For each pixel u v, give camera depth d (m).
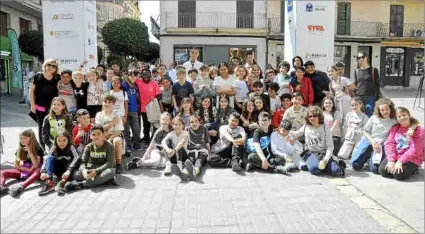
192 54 9.01
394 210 4.43
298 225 4.05
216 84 7.44
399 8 27.84
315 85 7.34
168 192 5.12
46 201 4.86
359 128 6.41
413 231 3.89
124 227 4.06
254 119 6.86
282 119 6.70
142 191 5.17
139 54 27.05
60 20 8.59
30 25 24.52
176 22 24.84
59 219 4.30
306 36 8.74
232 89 7.39
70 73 6.76
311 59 8.78
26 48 20.97
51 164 5.46
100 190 5.24
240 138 6.18
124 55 25.81
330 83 7.23
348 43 27.70
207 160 6.27
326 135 6.01
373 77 7.23
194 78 7.92
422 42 28.22
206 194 5.03
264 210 4.47
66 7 8.56
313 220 4.18
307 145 6.13
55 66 6.64
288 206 4.58
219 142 6.52
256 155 6.01
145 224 4.12
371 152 5.98
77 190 5.25
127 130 7.43
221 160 6.21
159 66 9.00
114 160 5.58
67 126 6.10
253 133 6.37
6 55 20.47
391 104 5.96
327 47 8.84
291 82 7.50
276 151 6.12
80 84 6.86
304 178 5.66
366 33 27.61
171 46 24.81
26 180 5.39
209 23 25.06
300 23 8.72
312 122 6.04
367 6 27.45
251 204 4.66
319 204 4.63
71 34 8.59
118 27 25.14
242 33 24.97
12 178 5.67
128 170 6.15
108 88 7.75
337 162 5.77
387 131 5.92
